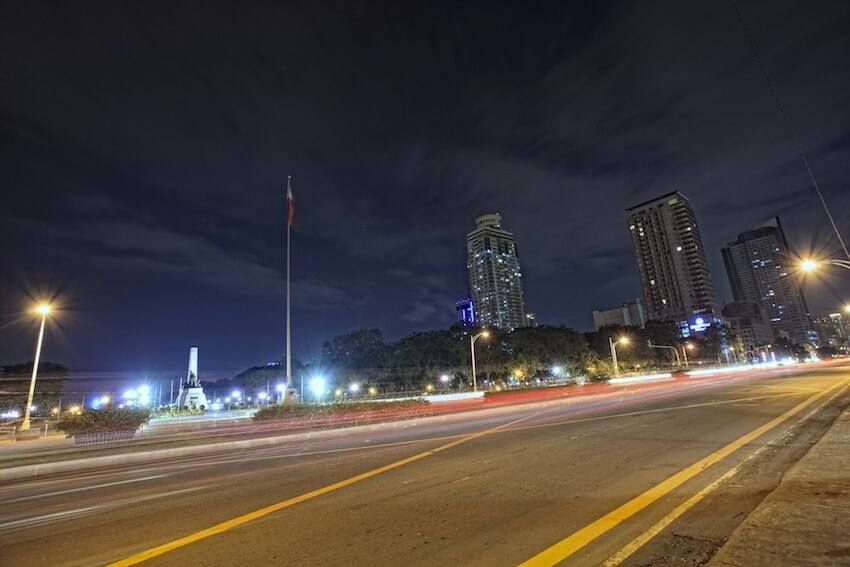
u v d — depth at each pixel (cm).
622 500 664
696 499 650
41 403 7056
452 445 1277
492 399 4356
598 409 2166
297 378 9425
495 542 531
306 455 1308
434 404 4075
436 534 568
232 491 859
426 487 803
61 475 1262
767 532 462
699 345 13825
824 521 477
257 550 545
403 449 1272
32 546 601
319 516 665
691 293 19350
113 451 1759
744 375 5647
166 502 802
